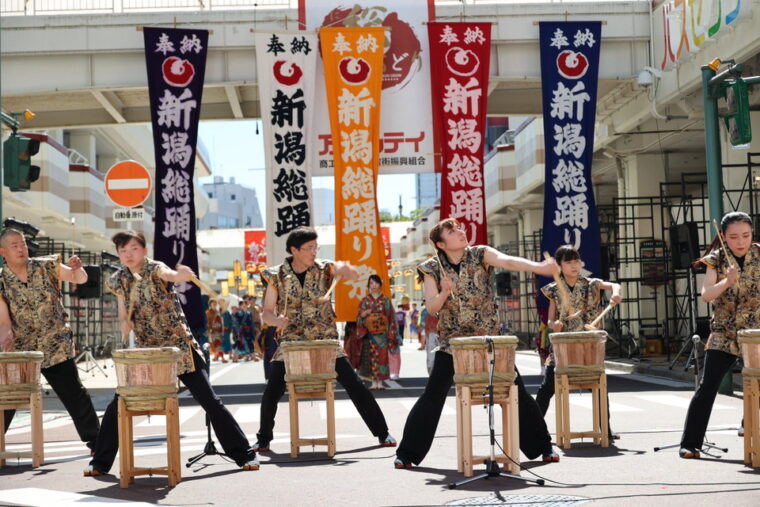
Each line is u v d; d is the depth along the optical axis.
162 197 18.66
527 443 7.44
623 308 26.28
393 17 19.41
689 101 19.61
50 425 12.47
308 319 8.40
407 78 19.45
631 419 10.88
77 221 34.12
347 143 18.75
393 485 6.57
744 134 13.25
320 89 19.62
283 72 18.89
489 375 6.59
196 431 10.98
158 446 9.47
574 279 8.80
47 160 28.95
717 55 17.25
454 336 7.17
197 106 18.84
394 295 64.31
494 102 23.48
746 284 7.25
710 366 7.43
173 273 7.29
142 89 21.02
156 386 6.81
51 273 8.27
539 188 31.22
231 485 6.79
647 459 7.49
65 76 19.69
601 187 32.41
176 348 6.94
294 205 18.81
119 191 17.11
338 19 19.34
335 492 6.36
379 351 16.47
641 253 24.64
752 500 5.56
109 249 41.72
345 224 18.69
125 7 19.67
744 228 7.18
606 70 20.14
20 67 19.66
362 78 18.77
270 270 8.34
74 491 6.70
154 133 18.75
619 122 22.94
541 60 19.14
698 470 6.84
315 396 8.38
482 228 18.73
